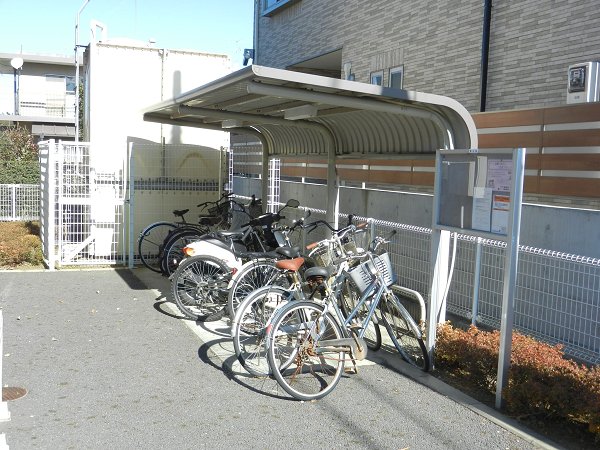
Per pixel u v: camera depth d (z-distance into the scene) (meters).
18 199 15.68
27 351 5.49
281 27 15.35
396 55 10.57
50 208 9.56
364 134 7.13
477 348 4.87
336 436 3.98
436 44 9.50
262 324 5.13
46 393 4.54
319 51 13.38
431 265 5.22
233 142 12.45
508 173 4.38
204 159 10.60
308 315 4.74
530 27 7.69
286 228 7.64
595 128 5.47
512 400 4.30
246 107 7.39
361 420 4.23
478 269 5.79
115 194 9.98
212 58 10.80
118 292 8.01
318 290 5.20
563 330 5.16
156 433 3.94
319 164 10.69
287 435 3.98
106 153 9.92
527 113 6.19
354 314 5.20
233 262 6.65
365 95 5.36
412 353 5.49
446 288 5.48
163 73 10.52
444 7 9.29
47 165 9.92
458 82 9.00
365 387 4.86
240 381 4.89
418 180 8.25
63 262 9.80
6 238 11.15
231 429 4.04
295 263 5.20
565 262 5.14
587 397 3.94
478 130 6.80
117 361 5.29
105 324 6.45
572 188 5.70
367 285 5.30
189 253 6.61
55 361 5.24
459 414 4.37
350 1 12.13
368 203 7.98
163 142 10.48
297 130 8.48
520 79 7.85
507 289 4.37
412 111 5.38
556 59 7.31
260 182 10.71
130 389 4.66
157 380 4.87
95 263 9.98
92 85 10.18
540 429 4.16
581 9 6.97
